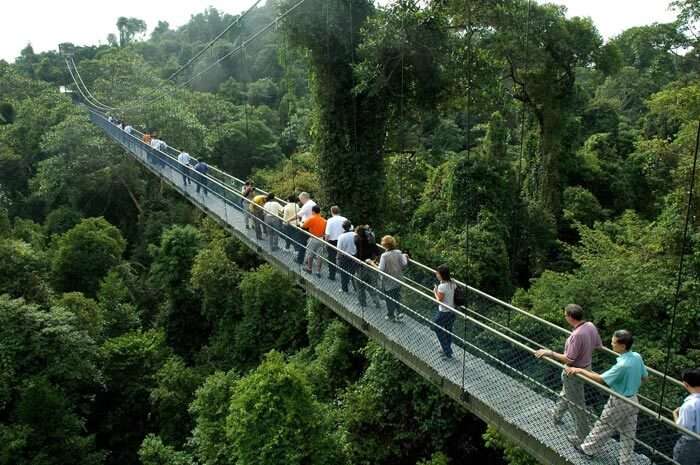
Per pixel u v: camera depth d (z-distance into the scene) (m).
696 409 4.66
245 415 12.50
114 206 38.41
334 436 12.91
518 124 27.94
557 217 22.48
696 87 13.41
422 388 13.20
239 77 55.22
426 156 26.42
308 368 16.66
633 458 5.15
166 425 18.53
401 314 8.39
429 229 19.69
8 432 15.21
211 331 25.25
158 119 33.97
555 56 20.25
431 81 16.39
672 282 12.51
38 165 41.16
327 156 17.27
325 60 16.25
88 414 19.52
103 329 21.89
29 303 19.64
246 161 39.16
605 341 12.25
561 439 5.79
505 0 17.36
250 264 25.41
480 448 13.46
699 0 14.98
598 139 28.73
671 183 17.20
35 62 86.69
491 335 7.35
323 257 10.66
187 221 33.78
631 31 17.81
